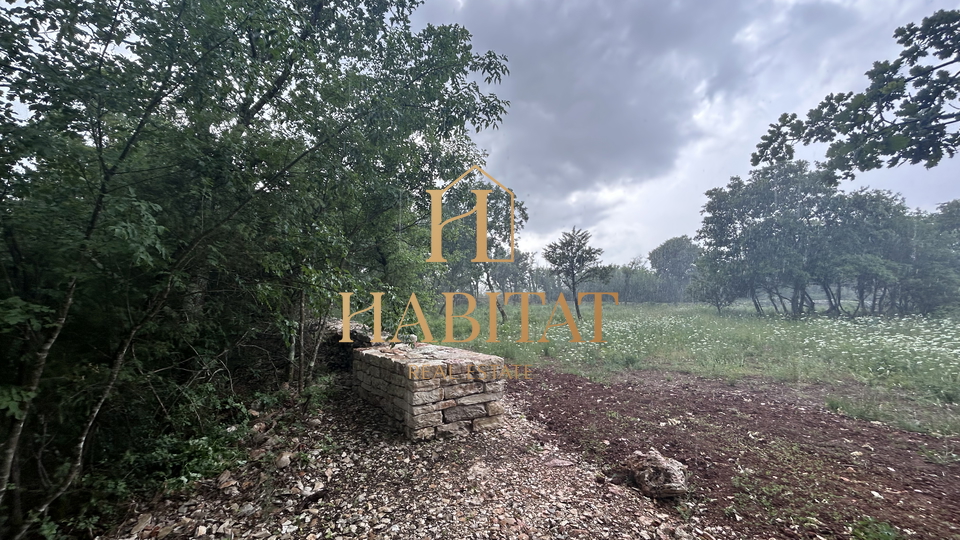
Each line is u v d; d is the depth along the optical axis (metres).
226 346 4.26
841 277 13.82
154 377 3.22
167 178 2.80
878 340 7.61
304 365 4.66
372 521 2.66
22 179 2.10
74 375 2.52
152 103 2.47
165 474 3.03
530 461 3.61
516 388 5.95
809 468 3.38
